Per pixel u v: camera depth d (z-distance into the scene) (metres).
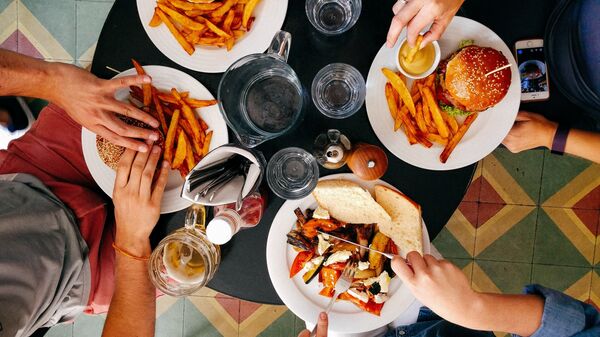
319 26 0.98
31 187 1.04
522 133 1.08
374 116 0.97
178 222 1.03
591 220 1.58
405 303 1.01
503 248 1.60
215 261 0.95
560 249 1.59
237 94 0.95
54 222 1.00
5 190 0.99
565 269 1.59
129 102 1.00
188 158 0.98
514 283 1.60
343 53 0.99
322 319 0.94
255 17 0.98
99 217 1.08
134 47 1.00
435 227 1.00
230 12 0.95
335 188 0.96
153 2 0.97
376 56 0.96
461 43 0.96
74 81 0.95
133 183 0.96
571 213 1.58
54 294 0.98
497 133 0.98
